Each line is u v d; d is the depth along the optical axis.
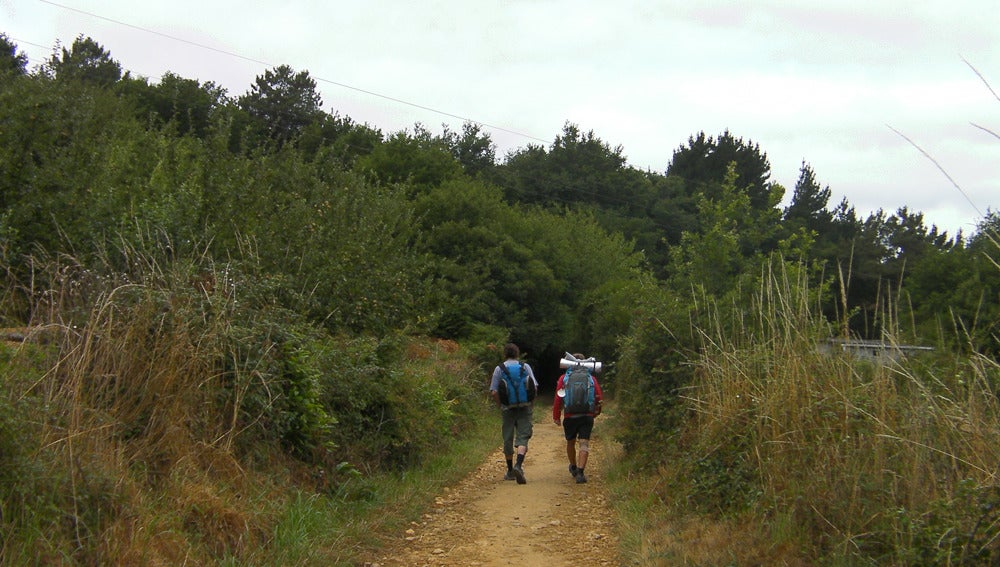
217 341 6.83
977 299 6.38
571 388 10.37
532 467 12.05
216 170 10.86
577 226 39.12
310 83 51.41
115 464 5.23
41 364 5.57
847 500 5.66
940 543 4.68
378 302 11.23
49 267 6.93
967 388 5.41
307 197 13.03
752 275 11.34
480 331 28.27
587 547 6.95
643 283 14.41
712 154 60.31
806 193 51.22
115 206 9.48
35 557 4.20
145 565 4.67
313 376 7.84
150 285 6.98
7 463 4.41
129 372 5.98
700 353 9.16
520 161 61.78
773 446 6.60
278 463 7.08
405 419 10.12
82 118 10.05
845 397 6.09
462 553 6.65
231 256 9.95
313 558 5.80
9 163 8.98
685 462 7.79
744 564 5.73
